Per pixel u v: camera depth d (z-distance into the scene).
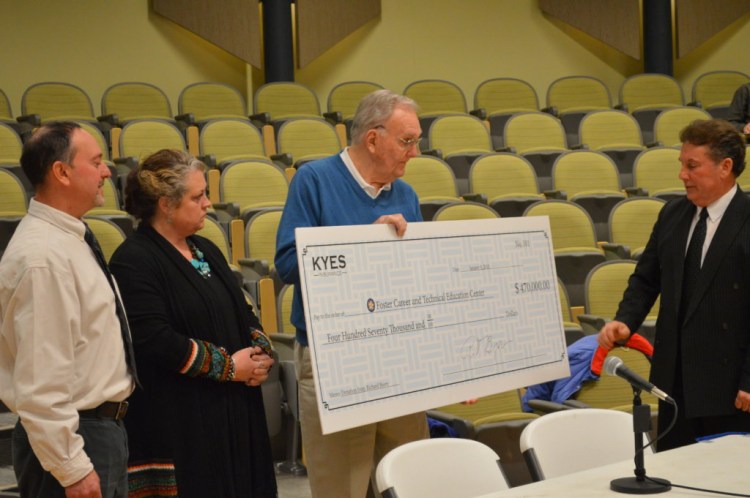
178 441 2.12
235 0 7.86
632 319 2.75
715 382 2.53
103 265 2.00
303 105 7.53
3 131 5.39
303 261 1.95
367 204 2.33
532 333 2.33
